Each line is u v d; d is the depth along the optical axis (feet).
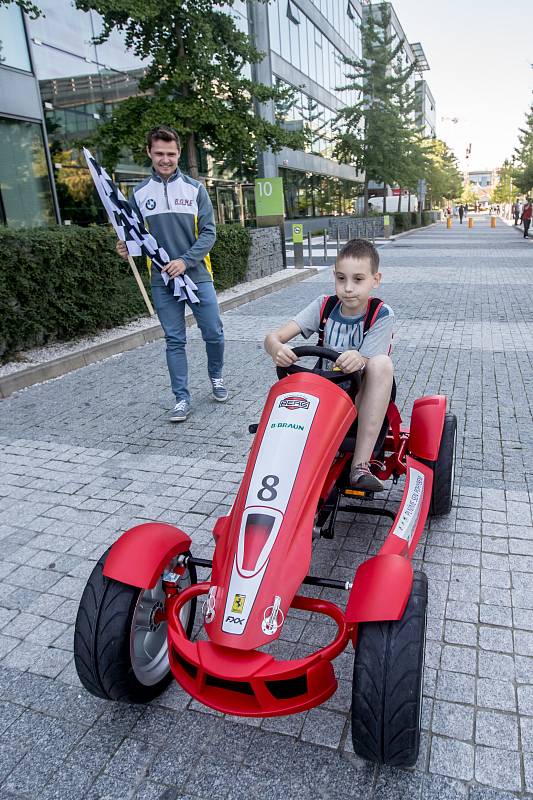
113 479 14.85
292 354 9.55
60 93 46.96
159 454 16.17
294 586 7.07
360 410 9.35
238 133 46.21
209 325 18.66
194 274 18.08
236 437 17.06
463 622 9.42
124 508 13.43
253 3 82.64
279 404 8.45
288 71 100.42
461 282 45.91
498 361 23.48
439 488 11.75
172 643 7.07
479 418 17.61
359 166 122.11
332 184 132.46
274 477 7.69
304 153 109.29
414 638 6.48
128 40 45.93
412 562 10.94
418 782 6.98
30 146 43.88
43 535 12.52
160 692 8.38
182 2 42.19
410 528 8.96
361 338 9.96
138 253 17.16
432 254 72.74
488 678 8.37
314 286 47.85
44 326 26.02
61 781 7.25
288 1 99.45
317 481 7.89
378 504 12.95
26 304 24.54
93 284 27.61
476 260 63.72
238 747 7.57
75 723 8.05
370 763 7.25
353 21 149.18
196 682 6.88
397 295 40.45
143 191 17.37
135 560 7.48
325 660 6.68
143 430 17.92
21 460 16.19
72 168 48.67
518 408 18.33
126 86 55.26
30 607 10.37
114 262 28.68
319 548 11.55
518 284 44.04
